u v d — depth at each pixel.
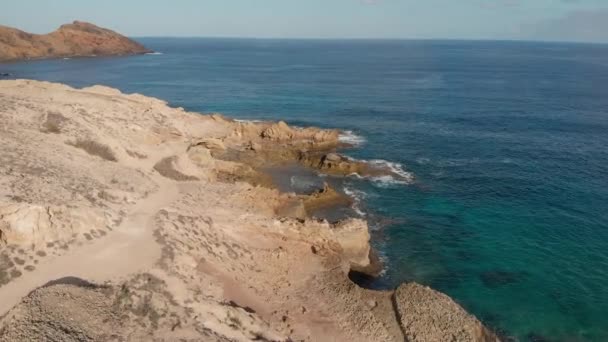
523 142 74.56
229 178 52.53
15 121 44.69
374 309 30.19
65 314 20.59
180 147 55.47
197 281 26.20
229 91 125.00
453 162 64.44
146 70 178.00
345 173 58.31
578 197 52.41
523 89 131.00
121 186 38.19
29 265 24.14
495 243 42.50
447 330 28.08
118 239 28.36
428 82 146.62
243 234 34.94
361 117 91.44
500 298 34.59
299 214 43.97
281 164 60.56
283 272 32.53
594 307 33.56
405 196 52.44
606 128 83.75
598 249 41.31
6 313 20.83
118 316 21.50
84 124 49.31
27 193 29.89
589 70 195.38
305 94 119.75
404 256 40.31
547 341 30.19
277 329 26.17
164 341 20.72
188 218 33.22
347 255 37.34
